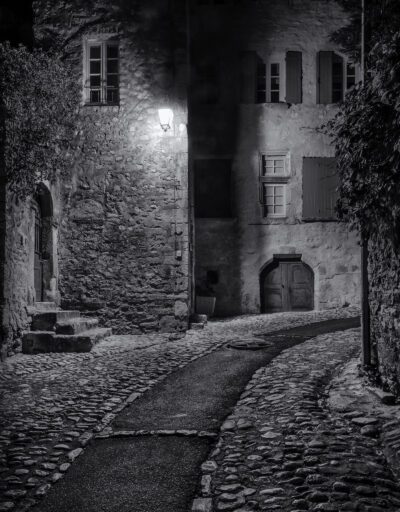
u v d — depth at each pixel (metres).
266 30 15.01
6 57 8.05
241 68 14.93
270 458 4.17
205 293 14.72
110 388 6.52
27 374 7.45
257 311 14.69
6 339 8.52
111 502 3.62
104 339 10.45
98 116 11.66
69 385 6.72
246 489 3.70
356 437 4.51
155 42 11.73
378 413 4.96
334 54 15.00
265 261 14.73
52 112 8.45
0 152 8.19
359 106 5.38
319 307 14.59
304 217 14.64
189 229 12.75
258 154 14.80
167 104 11.63
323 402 5.56
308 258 14.66
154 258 11.45
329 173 14.73
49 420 5.33
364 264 6.35
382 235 5.64
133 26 11.74
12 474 4.09
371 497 3.48
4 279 8.44
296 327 11.23
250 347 8.81
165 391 6.33
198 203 15.03
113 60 11.97
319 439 4.47
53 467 4.22
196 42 15.09
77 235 11.51
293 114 14.84
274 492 3.62
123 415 5.46
